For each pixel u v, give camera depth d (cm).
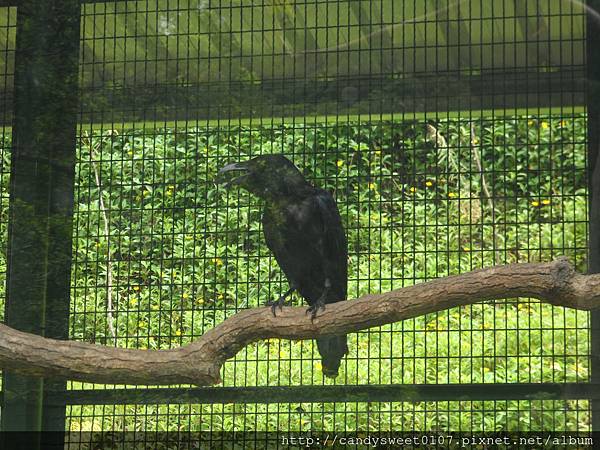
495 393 499
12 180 507
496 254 616
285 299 586
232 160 555
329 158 573
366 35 551
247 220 559
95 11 545
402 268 566
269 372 569
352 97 550
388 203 592
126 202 552
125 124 546
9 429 489
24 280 500
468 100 549
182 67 549
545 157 628
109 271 550
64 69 524
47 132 516
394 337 629
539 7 548
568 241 615
